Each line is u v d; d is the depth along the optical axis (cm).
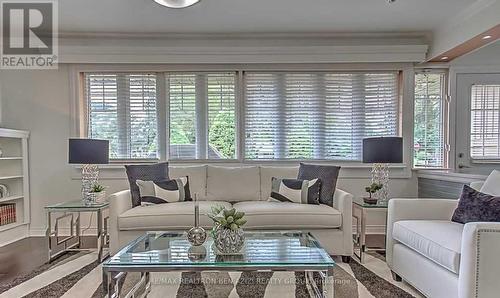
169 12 365
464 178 357
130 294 249
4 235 411
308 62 441
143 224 332
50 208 347
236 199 398
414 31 425
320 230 335
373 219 452
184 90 455
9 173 444
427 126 459
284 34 436
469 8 348
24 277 295
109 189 446
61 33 428
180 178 389
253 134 457
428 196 427
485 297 194
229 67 449
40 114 448
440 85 461
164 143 454
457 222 263
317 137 456
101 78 452
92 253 367
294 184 369
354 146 456
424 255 245
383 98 453
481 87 462
